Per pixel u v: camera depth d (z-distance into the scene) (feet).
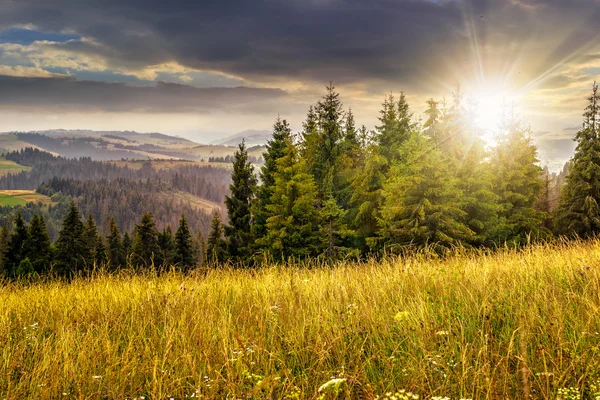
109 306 17.25
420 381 9.52
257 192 106.73
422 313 12.78
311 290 17.54
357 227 79.92
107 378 10.72
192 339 12.98
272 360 11.02
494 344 11.03
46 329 15.48
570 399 8.63
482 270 17.85
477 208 65.57
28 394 10.56
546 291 13.83
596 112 91.20
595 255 19.48
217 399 9.70
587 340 10.55
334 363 11.27
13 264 124.67
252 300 17.11
